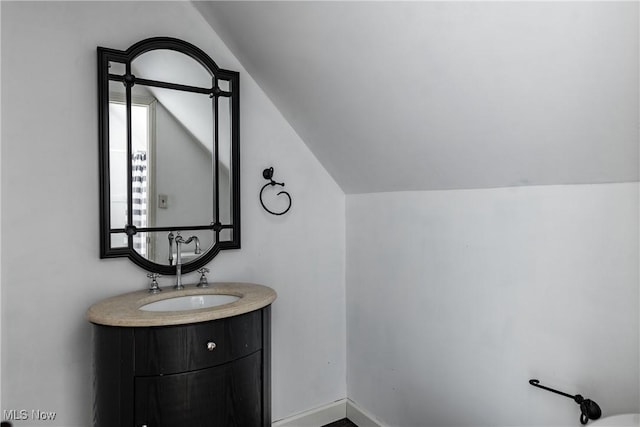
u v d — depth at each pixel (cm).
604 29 90
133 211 172
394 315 202
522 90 114
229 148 196
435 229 179
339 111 178
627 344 117
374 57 140
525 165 136
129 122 171
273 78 192
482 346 159
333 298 232
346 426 225
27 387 152
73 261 160
